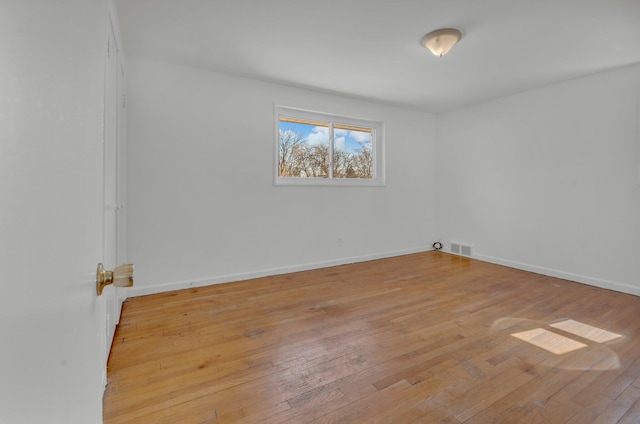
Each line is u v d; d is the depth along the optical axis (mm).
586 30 2385
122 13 2180
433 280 3449
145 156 2924
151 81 2936
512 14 2188
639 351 1943
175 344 2023
